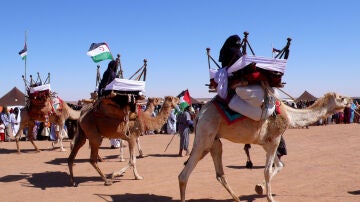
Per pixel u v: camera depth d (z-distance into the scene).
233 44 7.79
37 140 23.92
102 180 10.81
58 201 8.49
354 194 8.62
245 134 7.54
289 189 9.22
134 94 10.16
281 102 8.02
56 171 12.34
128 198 8.65
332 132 26.53
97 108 10.12
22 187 9.98
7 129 23.55
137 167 12.91
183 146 15.90
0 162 14.41
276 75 7.52
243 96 7.33
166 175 11.37
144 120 11.05
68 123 24.11
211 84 8.02
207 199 8.47
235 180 10.44
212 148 8.18
